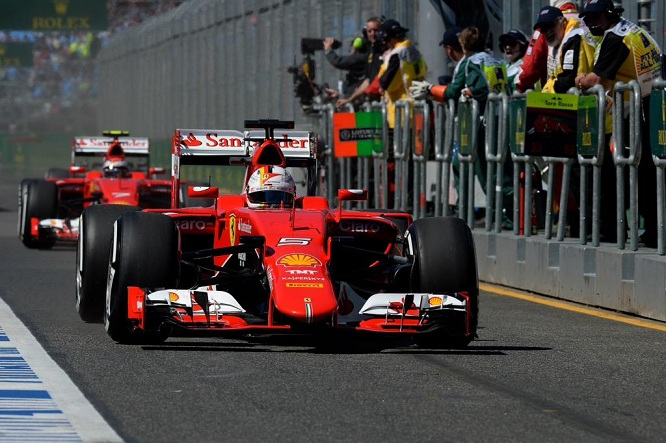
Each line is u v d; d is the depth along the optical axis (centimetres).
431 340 2666
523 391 2186
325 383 2222
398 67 5181
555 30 4084
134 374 2286
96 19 18812
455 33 4666
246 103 9431
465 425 1903
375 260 3044
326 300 2381
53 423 1884
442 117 4669
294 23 8175
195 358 2470
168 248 2559
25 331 2845
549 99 3681
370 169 5694
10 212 8325
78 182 5834
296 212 2759
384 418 1942
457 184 4831
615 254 3431
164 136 12325
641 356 2608
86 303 2820
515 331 2997
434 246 2638
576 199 4122
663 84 3216
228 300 2509
